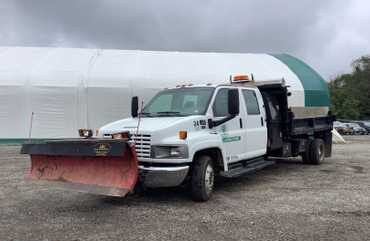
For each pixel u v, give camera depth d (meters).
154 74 24.12
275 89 11.30
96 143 6.62
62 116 23.03
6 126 22.66
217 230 5.90
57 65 24.19
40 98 22.86
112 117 23.36
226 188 9.14
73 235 5.71
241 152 8.95
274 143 10.86
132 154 6.55
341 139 26.00
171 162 7.11
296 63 28.69
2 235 5.71
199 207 7.30
